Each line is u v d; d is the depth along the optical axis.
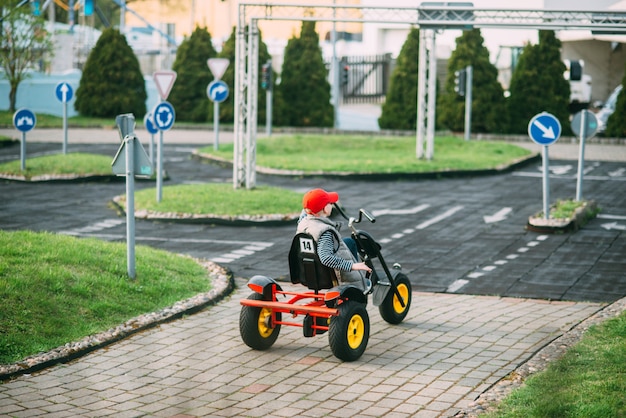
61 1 59.78
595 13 19.84
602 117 39.91
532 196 23.20
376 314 11.70
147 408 8.22
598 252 16.20
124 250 13.82
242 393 8.62
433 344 10.27
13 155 31.17
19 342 9.72
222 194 21.12
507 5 45.72
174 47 56.88
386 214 20.59
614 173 27.83
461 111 40.72
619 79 50.53
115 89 45.75
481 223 19.36
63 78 48.53
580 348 9.42
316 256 9.75
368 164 27.56
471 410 7.83
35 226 18.73
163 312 11.43
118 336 10.41
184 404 8.31
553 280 14.02
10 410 8.09
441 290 13.38
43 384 8.86
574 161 30.98
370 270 10.18
